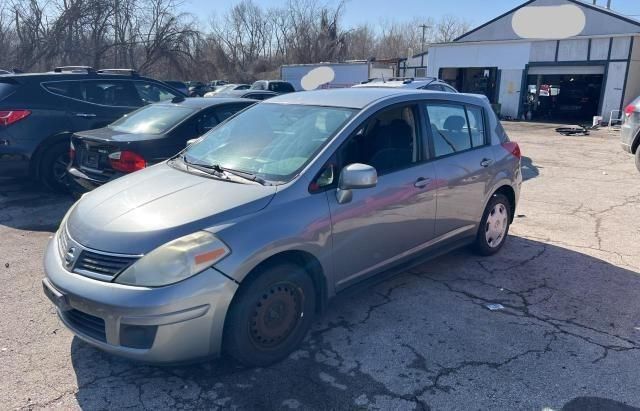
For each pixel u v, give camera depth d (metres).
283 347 3.08
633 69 21.58
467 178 4.27
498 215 4.86
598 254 4.96
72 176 5.66
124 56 30.81
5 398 2.71
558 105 24.78
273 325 3.00
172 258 2.60
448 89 12.23
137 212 2.90
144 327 2.57
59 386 2.83
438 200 3.99
